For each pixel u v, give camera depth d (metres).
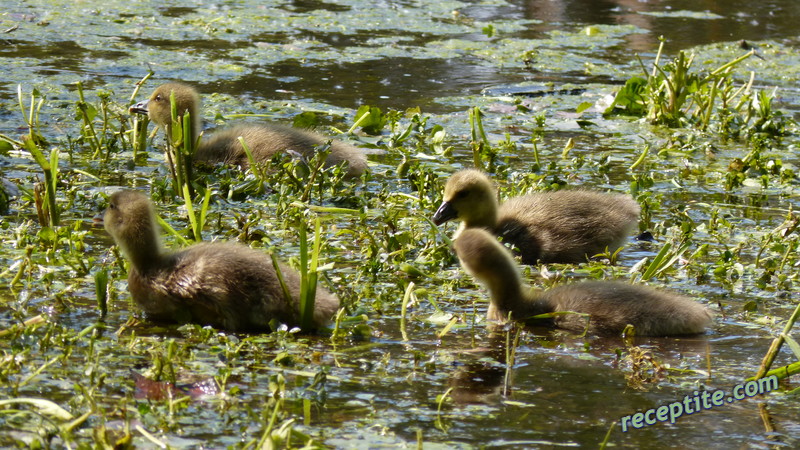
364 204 14.37
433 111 19.97
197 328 9.70
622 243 13.51
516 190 15.23
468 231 10.70
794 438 7.99
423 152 17.44
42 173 14.94
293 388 8.47
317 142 16.12
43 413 7.72
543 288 11.76
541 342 9.98
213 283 9.89
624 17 29.69
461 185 13.19
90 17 26.16
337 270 11.67
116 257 11.21
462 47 25.38
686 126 20.34
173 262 10.16
